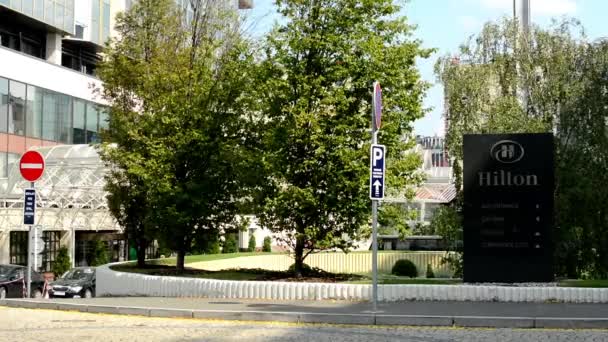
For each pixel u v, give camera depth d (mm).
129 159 24609
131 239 27531
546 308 15172
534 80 27750
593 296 16312
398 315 13719
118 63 27297
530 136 17969
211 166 23125
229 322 13906
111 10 54875
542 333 12477
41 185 37000
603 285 17438
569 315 13859
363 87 19406
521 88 28016
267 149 19891
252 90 21969
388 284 17219
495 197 17953
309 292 17125
